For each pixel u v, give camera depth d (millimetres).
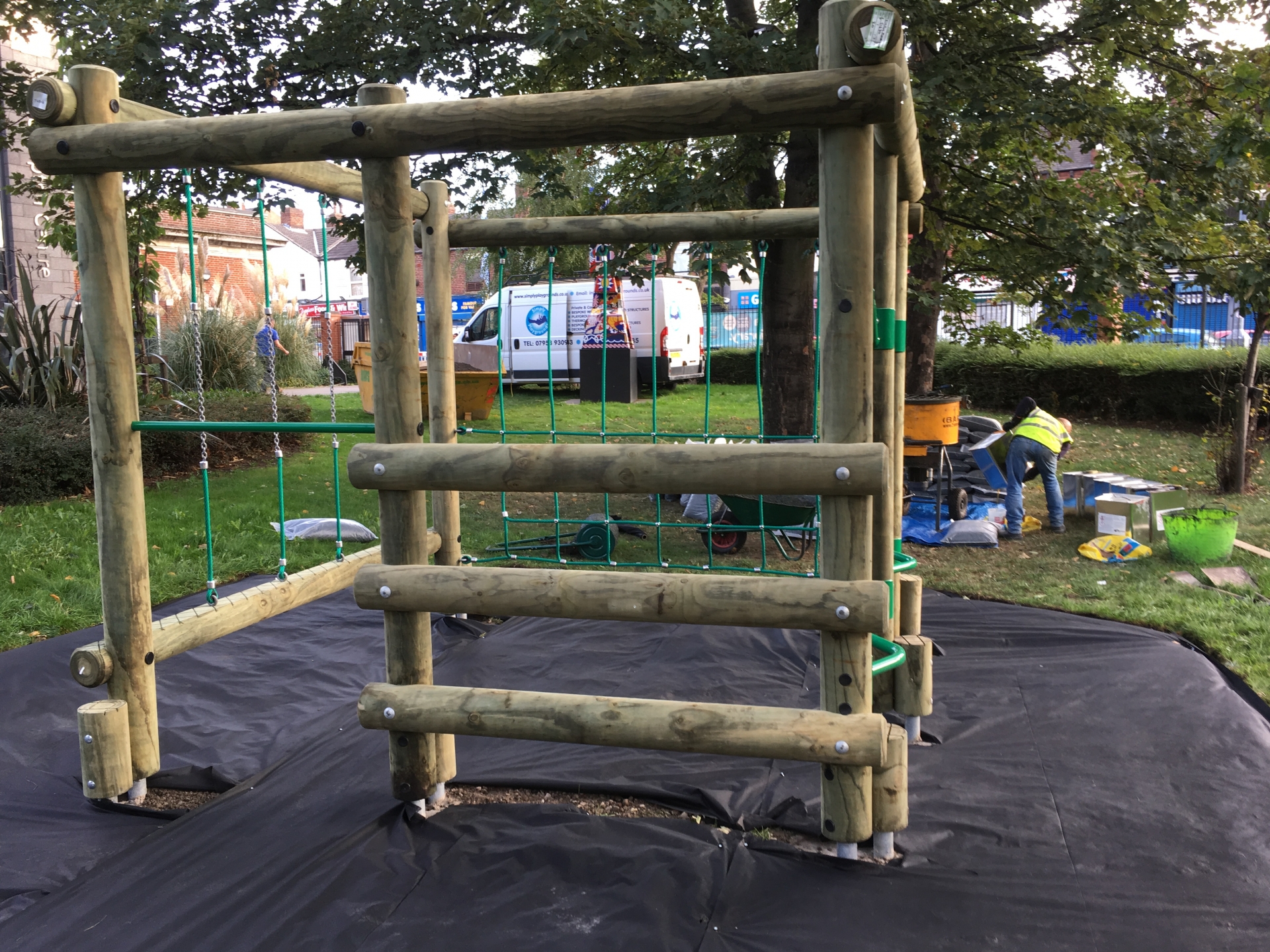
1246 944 2307
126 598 3172
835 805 2668
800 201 8461
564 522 6926
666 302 18500
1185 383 14117
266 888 2572
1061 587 6254
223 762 3521
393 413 2887
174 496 9000
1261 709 4141
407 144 2670
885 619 2404
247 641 5031
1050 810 3051
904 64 2457
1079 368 15219
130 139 2865
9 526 7391
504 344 19047
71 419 9312
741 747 2506
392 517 2826
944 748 3588
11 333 10242
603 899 2484
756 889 2541
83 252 3049
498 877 2607
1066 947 2299
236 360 14094
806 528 6547
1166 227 8867
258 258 22328
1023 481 8031
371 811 3021
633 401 9797
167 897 2547
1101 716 3863
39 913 2496
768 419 8891
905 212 3764
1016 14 8203
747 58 7641
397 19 8016
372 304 2861
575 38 7348
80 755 3447
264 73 8078
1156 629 5258
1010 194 8883
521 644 4953
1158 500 7395
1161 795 3158
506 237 5062
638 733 2570
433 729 2752
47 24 8656
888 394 3381
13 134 9078
